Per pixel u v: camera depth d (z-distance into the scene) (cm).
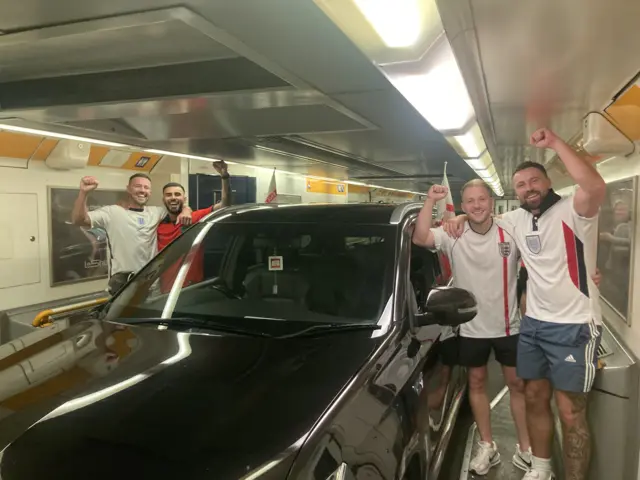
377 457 180
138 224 455
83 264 568
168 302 275
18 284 496
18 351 231
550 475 325
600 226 432
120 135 490
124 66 359
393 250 278
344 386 190
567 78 260
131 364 208
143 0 205
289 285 272
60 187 531
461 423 443
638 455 303
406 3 158
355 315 250
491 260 335
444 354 315
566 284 294
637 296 313
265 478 144
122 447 155
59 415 172
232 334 240
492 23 184
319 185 1161
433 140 586
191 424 165
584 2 164
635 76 256
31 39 256
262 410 173
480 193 324
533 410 324
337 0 155
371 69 294
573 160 274
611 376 305
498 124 407
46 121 425
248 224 314
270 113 446
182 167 697
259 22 225
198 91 354
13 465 151
